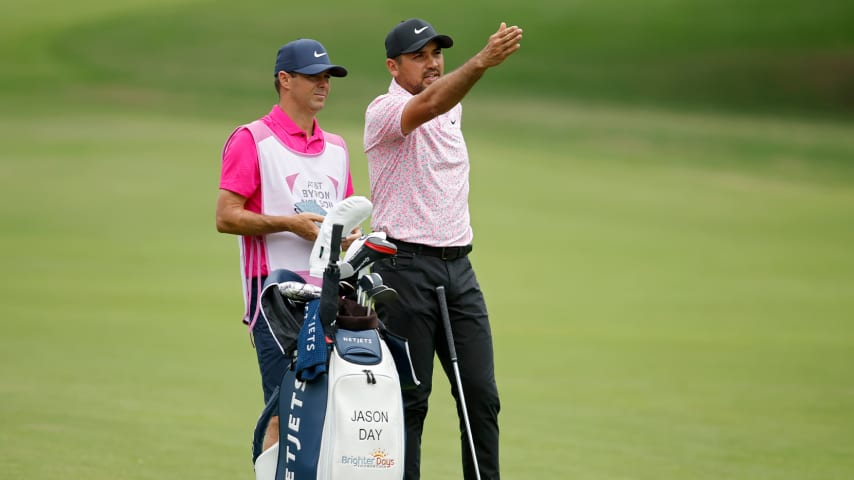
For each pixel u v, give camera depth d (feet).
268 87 497.87
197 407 91.45
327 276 47.65
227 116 434.30
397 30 58.90
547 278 201.46
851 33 621.31
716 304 175.73
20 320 143.02
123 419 84.38
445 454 76.07
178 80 501.56
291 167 56.70
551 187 322.55
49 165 320.29
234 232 55.21
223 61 538.88
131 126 393.91
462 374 58.23
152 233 241.14
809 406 97.91
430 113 53.21
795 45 606.96
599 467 72.59
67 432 78.23
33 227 243.19
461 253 58.08
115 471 66.85
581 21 639.76
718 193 326.44
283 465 47.80
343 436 46.06
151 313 154.10
